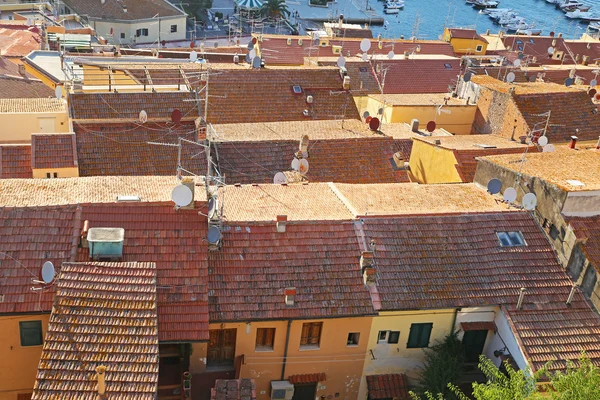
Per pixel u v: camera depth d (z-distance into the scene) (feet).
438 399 105.81
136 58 223.30
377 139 167.73
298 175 154.71
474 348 119.03
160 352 107.45
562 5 584.81
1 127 158.71
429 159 164.96
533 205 124.88
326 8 549.95
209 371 108.99
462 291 114.62
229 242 113.29
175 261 108.06
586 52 338.34
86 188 119.24
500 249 121.19
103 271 99.60
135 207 111.55
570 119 190.19
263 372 112.06
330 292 110.83
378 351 115.24
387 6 560.61
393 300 111.55
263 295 108.78
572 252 119.03
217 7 496.23
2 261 101.55
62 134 147.95
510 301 114.93
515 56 311.47
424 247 119.03
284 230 115.85
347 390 117.29
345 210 125.59
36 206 107.34
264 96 200.95
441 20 547.90
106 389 86.02
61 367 87.35
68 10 365.61
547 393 100.94
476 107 201.98
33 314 97.45
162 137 158.30
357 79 229.25
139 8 375.04
